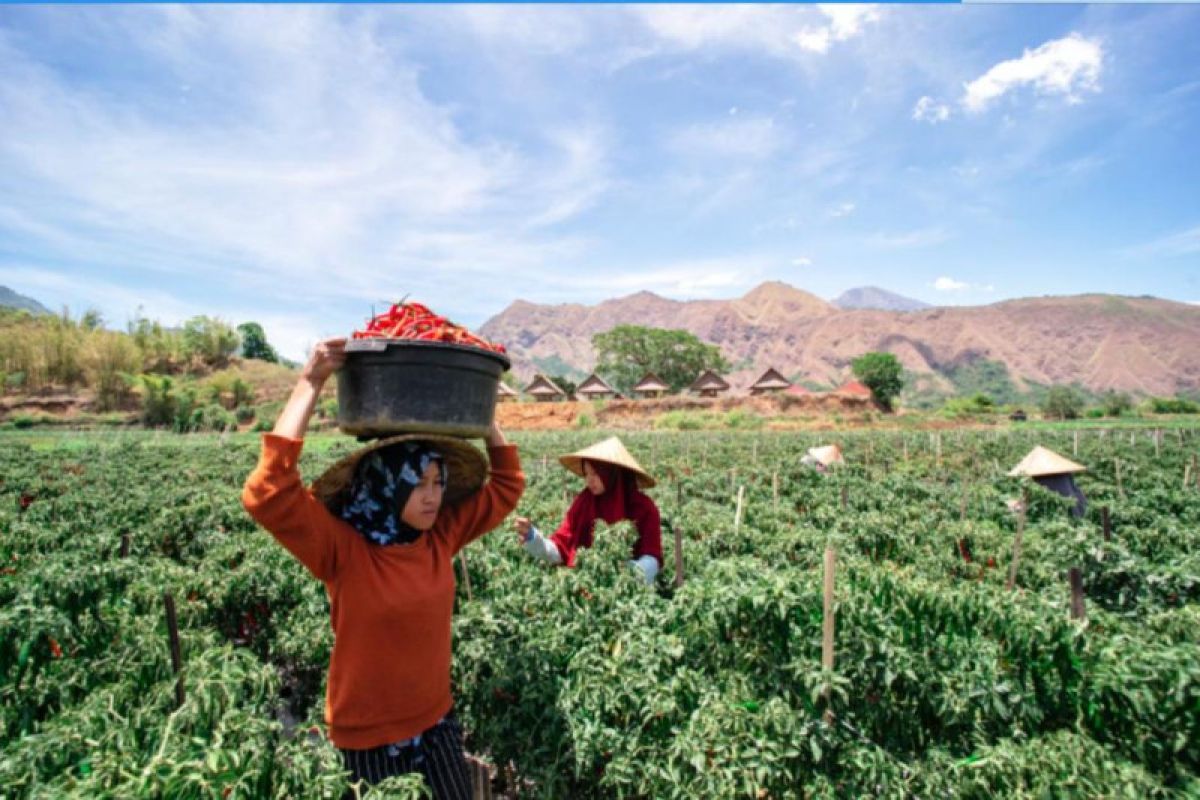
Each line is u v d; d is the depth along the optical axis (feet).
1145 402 333.83
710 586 16.10
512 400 294.87
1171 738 12.89
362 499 11.31
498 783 19.04
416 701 11.58
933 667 15.25
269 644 25.71
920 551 32.32
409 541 11.71
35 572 17.66
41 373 273.54
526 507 40.70
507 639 16.97
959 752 14.89
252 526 38.91
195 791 9.57
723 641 15.69
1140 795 11.44
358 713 11.31
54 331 283.18
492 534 29.25
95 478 71.00
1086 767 12.14
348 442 142.92
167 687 13.84
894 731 14.85
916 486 53.42
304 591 24.14
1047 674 15.14
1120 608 23.48
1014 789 12.52
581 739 14.74
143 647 16.21
